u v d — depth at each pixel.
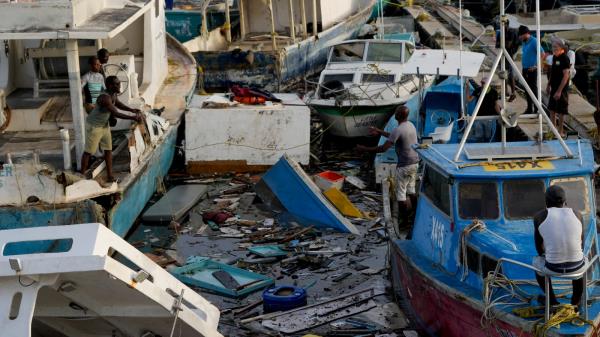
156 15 19.58
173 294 9.03
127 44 19.06
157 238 15.23
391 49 21.42
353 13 30.81
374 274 13.54
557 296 9.28
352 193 17.22
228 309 12.45
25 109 15.94
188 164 18.47
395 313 12.13
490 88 18.05
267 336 11.52
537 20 10.85
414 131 13.80
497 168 10.32
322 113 19.67
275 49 23.97
